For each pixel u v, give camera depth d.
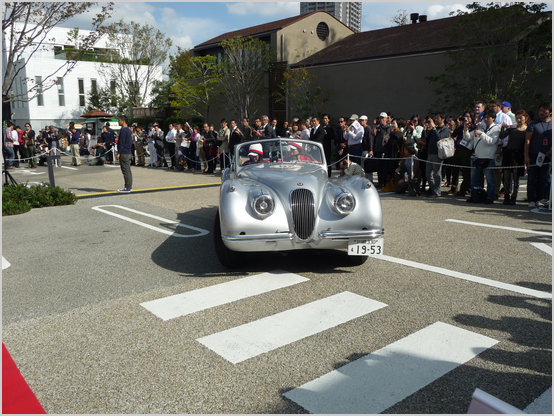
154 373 2.80
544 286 4.14
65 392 2.62
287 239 4.39
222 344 3.16
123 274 4.75
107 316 3.67
